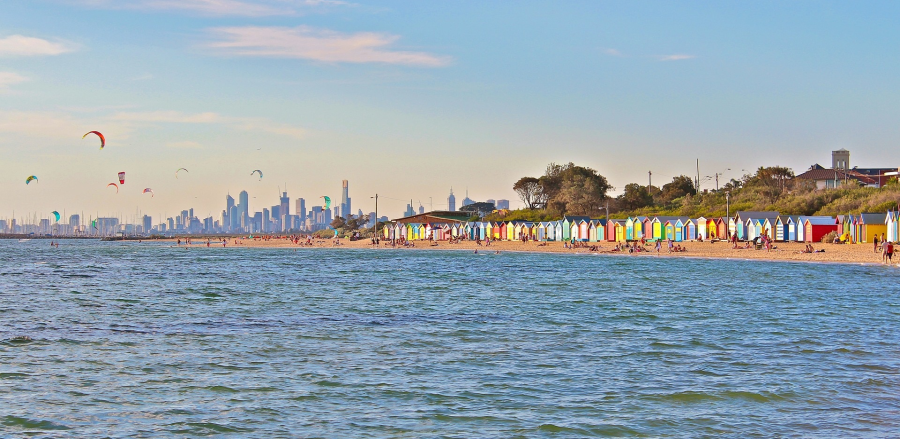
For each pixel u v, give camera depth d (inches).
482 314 1440.7
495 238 5944.9
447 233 6382.9
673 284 2116.1
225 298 1806.1
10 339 1141.1
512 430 668.7
